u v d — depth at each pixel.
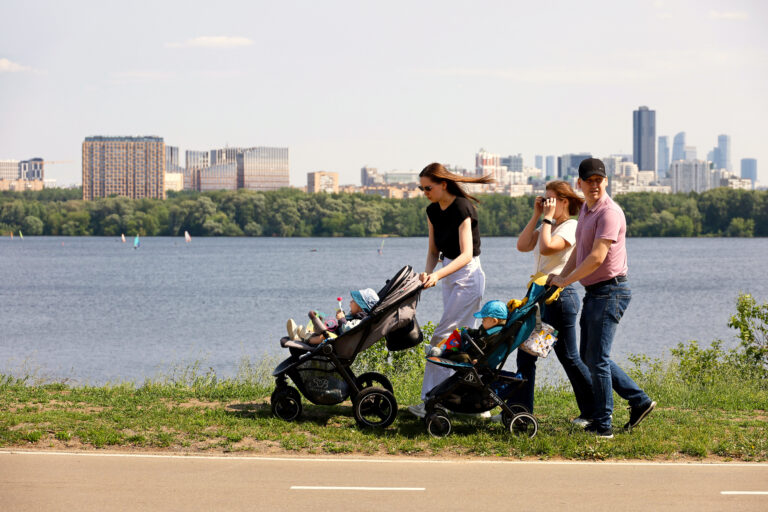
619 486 5.85
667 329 31.52
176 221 185.75
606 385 7.23
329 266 86.06
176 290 56.16
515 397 7.77
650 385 10.20
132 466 6.30
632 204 170.00
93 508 5.30
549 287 7.20
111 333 31.88
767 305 12.09
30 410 8.10
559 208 7.73
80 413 7.97
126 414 7.96
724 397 9.37
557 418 8.04
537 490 5.75
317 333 7.55
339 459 6.59
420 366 11.40
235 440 7.02
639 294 50.44
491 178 7.65
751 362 11.68
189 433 7.21
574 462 6.54
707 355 11.76
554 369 13.85
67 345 28.19
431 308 37.28
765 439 7.11
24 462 6.39
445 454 6.77
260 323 35.34
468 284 7.65
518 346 7.32
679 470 6.30
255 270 79.94
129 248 141.25
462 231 7.60
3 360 24.28
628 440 7.05
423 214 180.12
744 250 122.06
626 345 26.25
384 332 7.50
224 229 180.50
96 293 53.91
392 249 132.50
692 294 50.25
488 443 7.02
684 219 165.38
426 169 7.70
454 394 7.26
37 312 41.22
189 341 29.00
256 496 5.57
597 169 7.11
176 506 5.35
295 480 5.97
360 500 5.51
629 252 117.06
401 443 6.98
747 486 5.86
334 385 7.53
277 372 7.54
